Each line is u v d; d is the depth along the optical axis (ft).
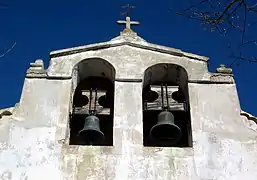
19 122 41.45
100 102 44.27
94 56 44.91
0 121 41.63
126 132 40.96
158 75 45.42
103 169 39.11
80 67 45.21
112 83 45.29
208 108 42.68
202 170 39.34
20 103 42.50
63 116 41.70
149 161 39.63
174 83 45.80
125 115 41.86
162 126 42.42
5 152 39.88
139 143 40.45
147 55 45.32
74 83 44.68
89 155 39.73
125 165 39.34
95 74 45.70
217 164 39.70
